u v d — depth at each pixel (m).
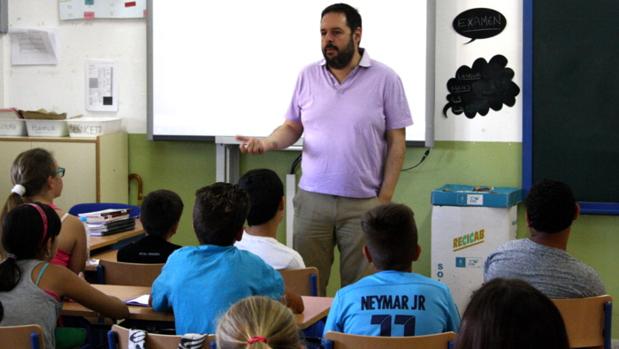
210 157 5.43
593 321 2.67
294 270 3.18
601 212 4.73
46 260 2.92
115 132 5.41
